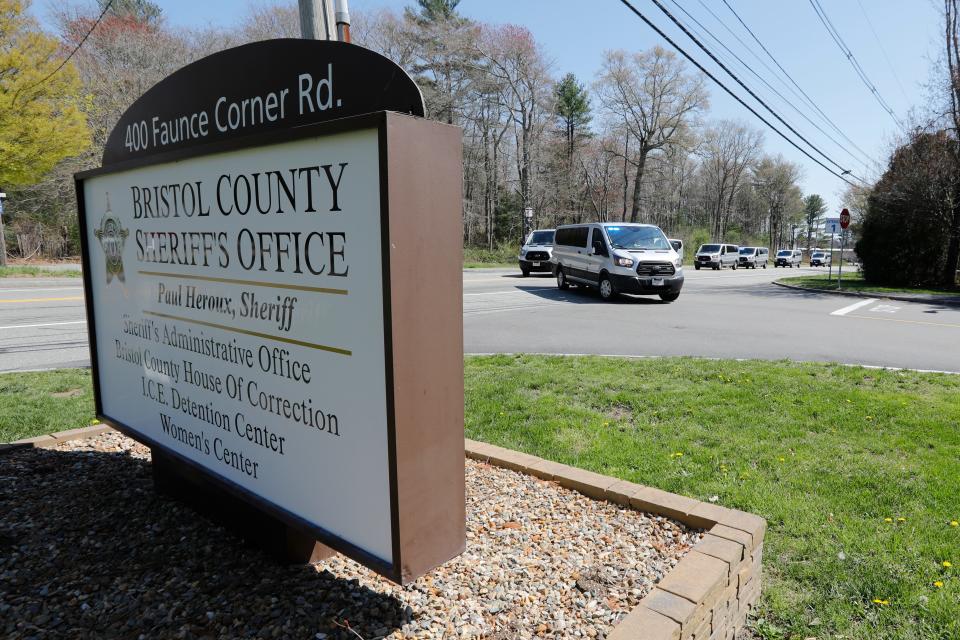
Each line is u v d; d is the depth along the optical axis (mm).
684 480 4043
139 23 35219
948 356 8711
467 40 39531
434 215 2045
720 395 6062
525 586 2656
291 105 2580
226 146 2525
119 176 3363
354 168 2045
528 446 4598
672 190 65625
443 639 2287
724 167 77875
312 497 2441
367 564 2180
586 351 8859
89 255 3791
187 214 2883
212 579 2654
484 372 7004
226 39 35188
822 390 6277
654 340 9859
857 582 3000
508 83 41281
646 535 3131
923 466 4297
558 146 49344
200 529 3125
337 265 2166
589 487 3609
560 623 2387
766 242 91812
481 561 2869
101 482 3744
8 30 18266
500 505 3477
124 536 3045
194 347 2977
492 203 47969
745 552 2863
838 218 23297
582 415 5348
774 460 4387
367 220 2023
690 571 2604
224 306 2738
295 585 2615
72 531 3096
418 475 2094
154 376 3336
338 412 2262
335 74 2395
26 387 6027
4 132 18250
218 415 2893
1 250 21703
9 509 3344
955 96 20672
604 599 2559
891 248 22516
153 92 3303
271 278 2461
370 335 2080
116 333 3646
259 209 2471
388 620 2389
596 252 16406
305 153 2221
